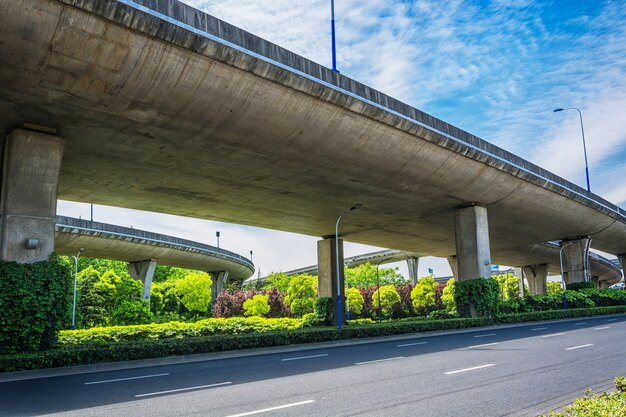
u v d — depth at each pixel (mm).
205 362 18016
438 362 14258
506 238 47469
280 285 78062
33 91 16641
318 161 24266
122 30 15375
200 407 9039
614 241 54875
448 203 32906
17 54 15023
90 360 16891
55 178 19047
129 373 15062
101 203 31062
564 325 29156
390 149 24797
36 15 14188
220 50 17078
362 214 35344
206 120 19422
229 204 31828
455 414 7918
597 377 10922
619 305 45719
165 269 90438
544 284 75000
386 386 10586
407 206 33344
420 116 25062
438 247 51031
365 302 73188
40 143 19016
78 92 16906
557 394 9266
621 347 16172
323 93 20406
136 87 17094
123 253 49500
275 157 23391
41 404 9852
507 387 10055
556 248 64875
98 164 23750
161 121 19234
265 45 18438
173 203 31297
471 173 29453
